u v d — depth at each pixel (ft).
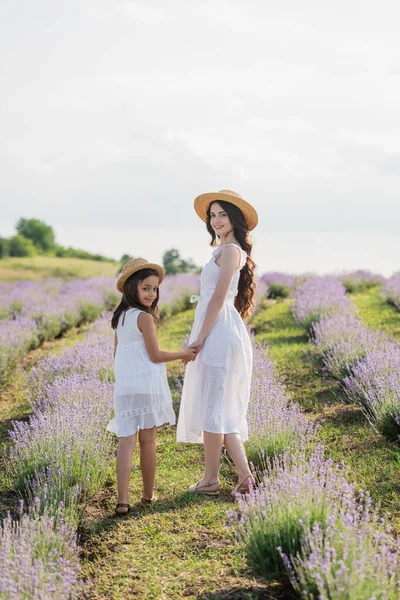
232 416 14.34
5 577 9.11
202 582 10.91
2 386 28.37
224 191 14.97
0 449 19.34
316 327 31.65
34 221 237.66
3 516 14.19
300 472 12.07
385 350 24.11
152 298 14.05
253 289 15.46
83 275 139.54
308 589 9.20
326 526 10.24
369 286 66.33
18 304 55.98
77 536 12.95
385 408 17.85
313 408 21.99
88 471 15.06
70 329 46.83
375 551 9.61
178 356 13.88
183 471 16.65
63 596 9.36
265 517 10.85
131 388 13.65
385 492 14.15
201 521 13.32
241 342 14.34
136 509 14.25
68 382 21.58
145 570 11.55
